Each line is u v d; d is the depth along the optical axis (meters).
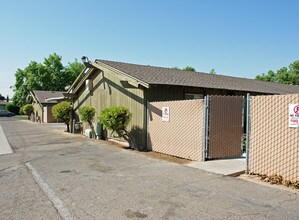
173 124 10.25
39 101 37.75
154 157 10.08
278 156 6.61
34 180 6.83
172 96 12.83
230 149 9.45
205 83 14.50
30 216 4.55
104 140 15.28
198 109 9.16
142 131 12.01
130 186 6.25
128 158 9.90
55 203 5.16
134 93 12.67
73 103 20.98
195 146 9.23
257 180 6.73
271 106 6.78
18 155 10.72
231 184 6.37
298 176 6.20
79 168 8.23
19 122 38.56
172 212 4.70
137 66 15.88
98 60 15.09
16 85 62.03
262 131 6.98
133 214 4.63
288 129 6.41
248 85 18.08
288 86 24.06
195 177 7.03
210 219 4.41
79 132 19.72
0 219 4.43
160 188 6.08
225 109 9.32
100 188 6.11
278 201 5.21
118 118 12.16
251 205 5.00
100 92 16.27
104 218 4.47
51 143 14.30
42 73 60.06
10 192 5.85
